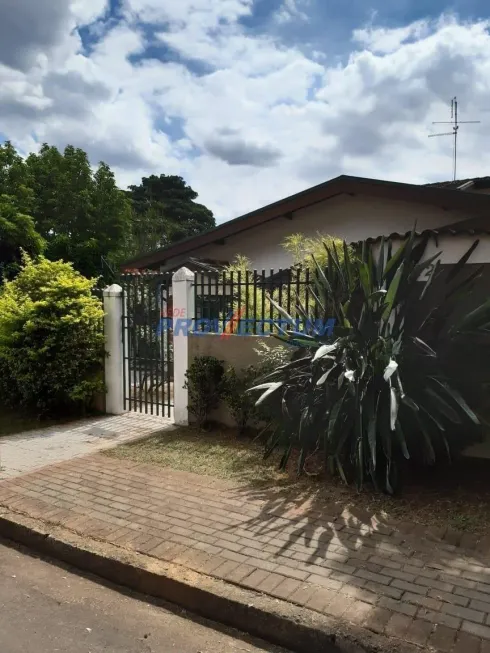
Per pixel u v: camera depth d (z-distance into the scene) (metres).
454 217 9.45
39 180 24.45
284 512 4.54
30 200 22.19
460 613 3.08
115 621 3.31
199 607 3.41
